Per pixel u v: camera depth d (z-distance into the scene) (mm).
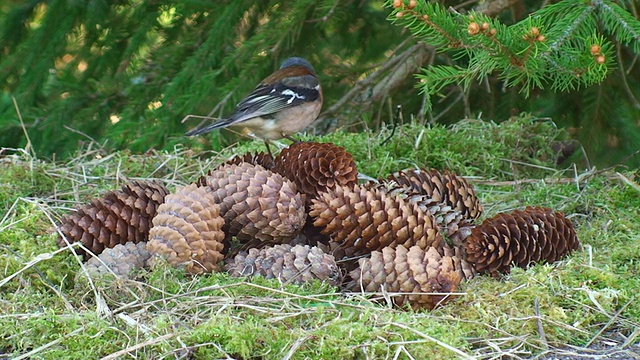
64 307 4074
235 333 3641
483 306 4066
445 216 4730
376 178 5977
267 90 6199
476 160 6363
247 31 7547
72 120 7711
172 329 3758
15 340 3787
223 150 6426
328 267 4281
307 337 3654
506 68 4730
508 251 4480
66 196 5562
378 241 4406
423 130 6422
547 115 7871
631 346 3832
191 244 4305
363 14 8047
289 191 4562
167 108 7082
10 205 5285
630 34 4656
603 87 7488
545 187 5812
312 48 7812
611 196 5641
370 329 3725
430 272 4148
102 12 7633
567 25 4711
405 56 7797
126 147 7133
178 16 7637
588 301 4121
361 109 7789
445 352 3633
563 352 3775
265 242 4555
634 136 7430
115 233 4539
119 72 7703
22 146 7746
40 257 4125
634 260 4688
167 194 4734
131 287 4156
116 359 3623
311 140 6488
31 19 8062
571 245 4668
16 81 7934
